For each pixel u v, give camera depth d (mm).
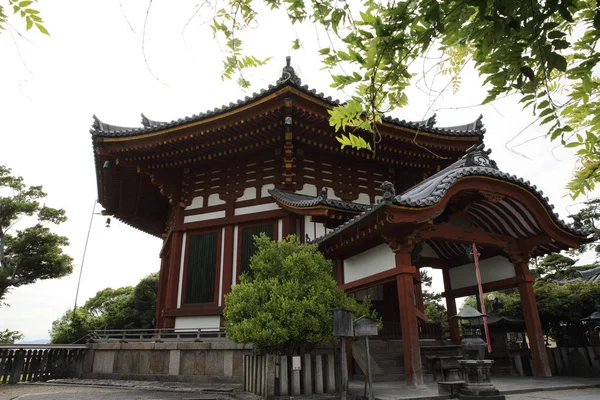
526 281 12789
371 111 2748
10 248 33625
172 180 18453
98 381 14352
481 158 11930
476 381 8734
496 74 2363
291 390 8906
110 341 15727
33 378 15633
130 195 23031
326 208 13461
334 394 9141
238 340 8961
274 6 2652
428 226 10766
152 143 16531
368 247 11875
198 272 16844
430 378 11672
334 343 9664
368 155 17656
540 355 12258
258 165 17391
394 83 2619
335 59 2549
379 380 11648
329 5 2443
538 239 12516
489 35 2189
